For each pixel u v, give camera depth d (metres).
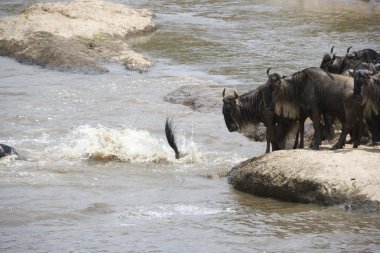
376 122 39.09
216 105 52.97
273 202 35.47
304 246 29.92
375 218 32.28
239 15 89.12
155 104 54.62
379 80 37.09
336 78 37.75
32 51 69.12
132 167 41.31
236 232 31.64
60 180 38.91
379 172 34.22
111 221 33.22
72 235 31.48
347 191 33.59
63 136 47.06
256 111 40.09
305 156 36.38
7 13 91.69
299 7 93.44
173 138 42.84
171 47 73.19
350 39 73.44
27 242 30.69
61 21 76.56
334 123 39.53
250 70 63.09
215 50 71.25
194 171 40.59
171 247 30.09
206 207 34.97
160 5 98.06
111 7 83.56
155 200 36.06
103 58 68.69
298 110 38.81
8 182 38.31
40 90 58.56
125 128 48.50
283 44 72.31
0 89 58.84
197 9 94.44
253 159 38.53
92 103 54.91
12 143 45.38
